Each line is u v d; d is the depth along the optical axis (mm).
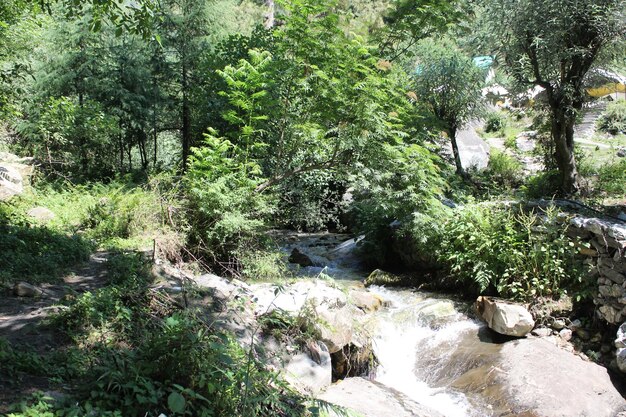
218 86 13859
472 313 7422
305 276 9633
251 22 22078
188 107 15758
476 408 5469
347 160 9914
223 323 5324
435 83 16219
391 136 9648
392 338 7070
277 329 5551
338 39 10109
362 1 19969
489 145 22125
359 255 11125
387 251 10609
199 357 3615
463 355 6398
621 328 5977
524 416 5117
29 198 10227
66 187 11688
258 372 3814
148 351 3717
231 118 10195
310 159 10359
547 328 6766
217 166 9391
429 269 9430
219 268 9156
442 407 5594
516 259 7402
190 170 9766
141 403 3297
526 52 11500
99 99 14742
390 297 8484
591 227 6770
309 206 13289
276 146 10516
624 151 16812
